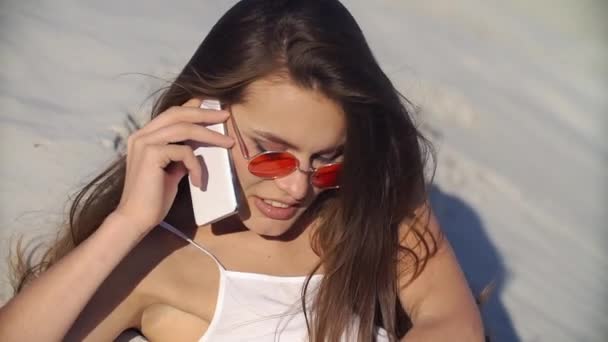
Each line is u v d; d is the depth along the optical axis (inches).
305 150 126.9
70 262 122.1
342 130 128.0
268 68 124.6
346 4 328.5
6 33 216.7
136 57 222.1
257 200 131.3
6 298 152.3
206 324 132.4
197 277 133.8
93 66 211.8
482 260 211.9
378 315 147.3
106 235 123.3
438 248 149.0
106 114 192.2
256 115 126.1
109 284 130.3
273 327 132.5
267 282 135.5
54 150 176.9
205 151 128.1
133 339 133.2
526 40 384.8
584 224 249.1
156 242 134.5
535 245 226.7
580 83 362.3
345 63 125.0
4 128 179.2
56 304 120.0
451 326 141.6
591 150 299.6
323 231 139.9
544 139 290.0
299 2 128.6
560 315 203.5
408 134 138.0
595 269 228.8
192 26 253.4
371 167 134.3
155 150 124.4
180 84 133.7
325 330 134.9
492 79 320.8
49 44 216.4
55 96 195.2
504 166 257.9
